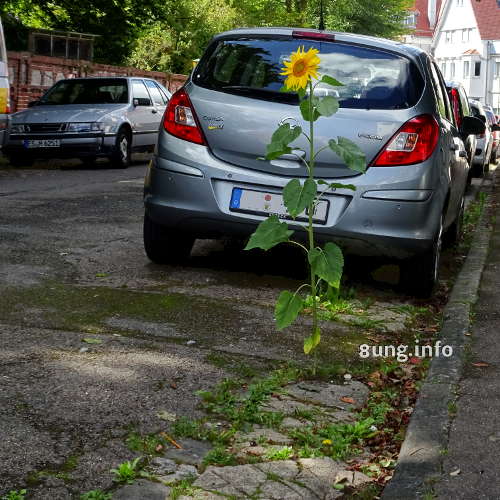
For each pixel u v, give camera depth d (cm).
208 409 446
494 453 408
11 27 2966
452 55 10919
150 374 490
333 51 710
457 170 830
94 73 2891
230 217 701
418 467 390
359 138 681
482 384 511
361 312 671
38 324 575
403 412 465
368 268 842
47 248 842
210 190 704
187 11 3725
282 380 493
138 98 2017
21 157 1889
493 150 3306
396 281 797
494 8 10525
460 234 1114
